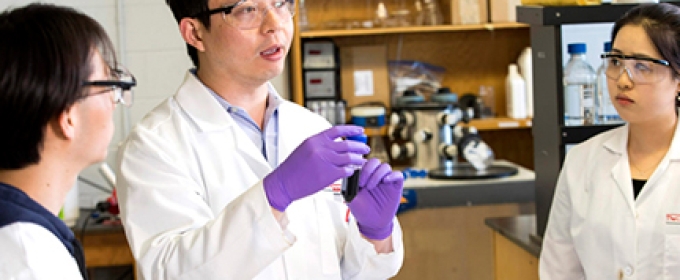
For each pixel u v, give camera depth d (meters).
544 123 2.33
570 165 1.94
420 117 3.90
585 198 1.87
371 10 4.19
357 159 1.23
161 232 1.34
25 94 0.93
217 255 1.23
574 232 1.89
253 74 1.48
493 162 4.03
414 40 4.23
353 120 4.04
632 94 1.70
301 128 1.65
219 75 1.54
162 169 1.40
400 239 1.57
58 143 0.98
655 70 1.67
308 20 4.15
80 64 0.97
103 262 3.12
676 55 1.65
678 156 1.72
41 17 0.97
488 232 3.46
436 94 4.01
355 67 4.22
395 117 3.91
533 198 3.52
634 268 1.74
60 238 0.98
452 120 3.83
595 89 2.25
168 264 1.25
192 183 1.42
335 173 1.22
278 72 1.48
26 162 0.96
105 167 3.30
